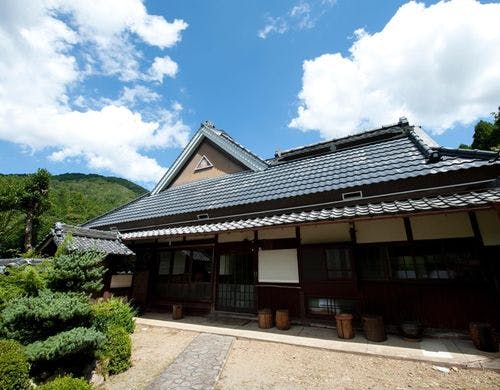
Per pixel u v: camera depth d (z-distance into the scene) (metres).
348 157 10.00
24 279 5.70
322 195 8.34
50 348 4.31
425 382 4.24
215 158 14.24
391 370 4.70
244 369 5.03
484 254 5.95
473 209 5.20
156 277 11.13
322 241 7.89
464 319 5.97
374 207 6.50
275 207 9.15
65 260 5.99
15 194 21.98
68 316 4.83
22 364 4.01
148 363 5.45
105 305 6.77
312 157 11.55
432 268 6.52
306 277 7.84
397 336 6.33
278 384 4.42
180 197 13.09
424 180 7.04
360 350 5.53
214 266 9.71
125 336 5.40
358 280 7.12
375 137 10.45
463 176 6.64
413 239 6.77
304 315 7.66
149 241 11.55
